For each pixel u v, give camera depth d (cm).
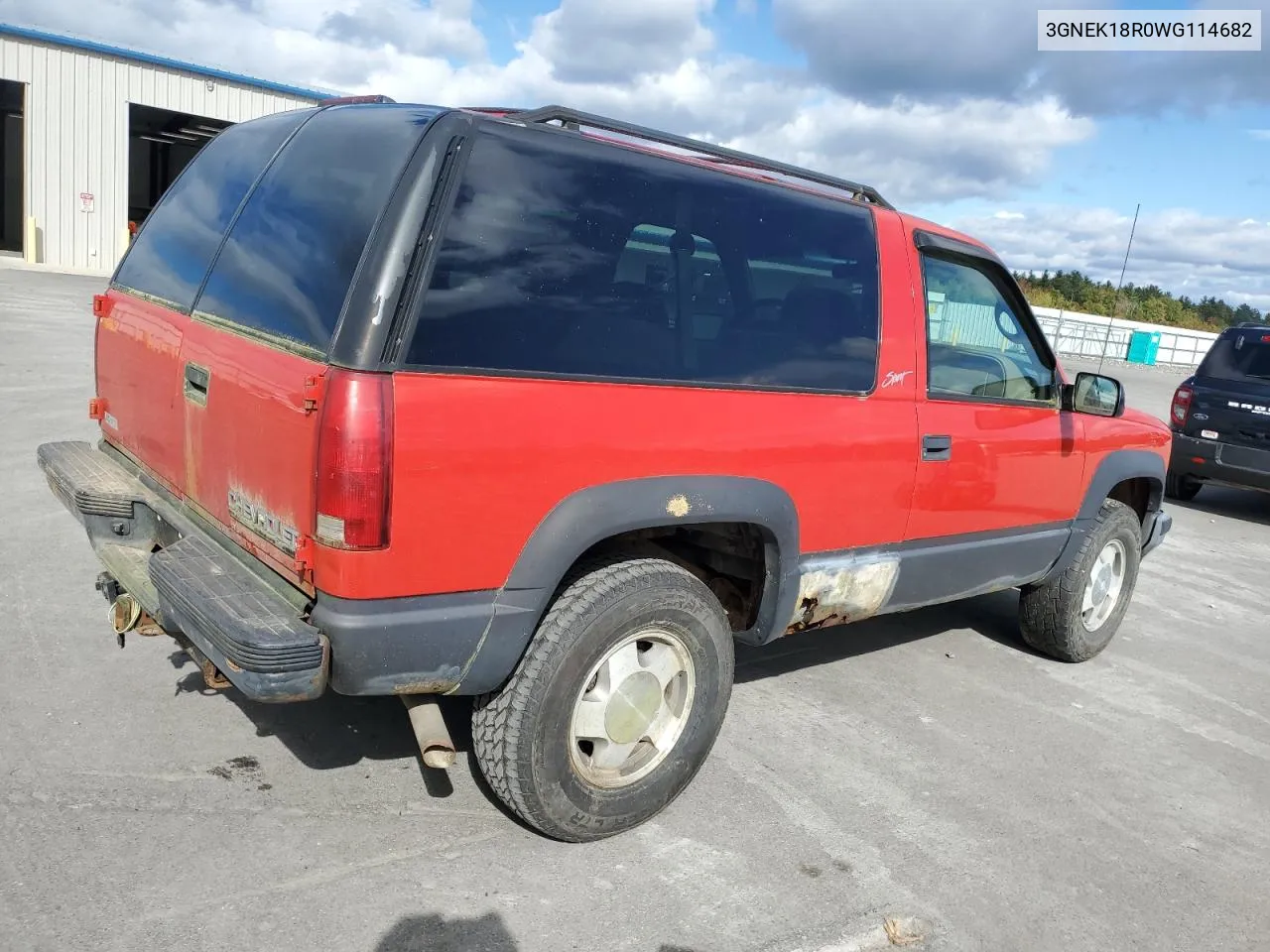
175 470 317
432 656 259
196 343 297
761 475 323
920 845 332
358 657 247
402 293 243
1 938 240
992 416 415
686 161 314
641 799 312
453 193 254
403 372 243
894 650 518
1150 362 3631
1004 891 312
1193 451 1005
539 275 269
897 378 371
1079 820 363
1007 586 466
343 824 304
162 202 383
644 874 297
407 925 262
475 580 261
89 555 504
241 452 272
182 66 2523
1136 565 539
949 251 396
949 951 280
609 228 286
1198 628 624
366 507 239
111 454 380
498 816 318
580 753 302
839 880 306
